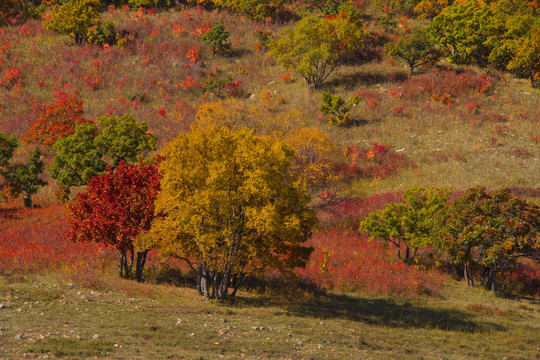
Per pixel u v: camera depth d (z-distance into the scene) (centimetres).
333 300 2109
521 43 4678
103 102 5009
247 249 1761
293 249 1878
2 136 3866
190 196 1666
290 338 1375
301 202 1750
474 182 3444
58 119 4325
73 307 1498
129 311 1516
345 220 3184
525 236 2255
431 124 4303
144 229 2050
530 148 3841
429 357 1375
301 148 3412
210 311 1627
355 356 1268
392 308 2038
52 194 3950
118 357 1043
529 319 1995
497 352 1510
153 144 3709
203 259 1808
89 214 2147
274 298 2033
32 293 1614
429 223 2512
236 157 1662
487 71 4950
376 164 3869
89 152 3547
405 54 4931
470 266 2441
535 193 3155
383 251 2833
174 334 1284
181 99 5012
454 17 5116
